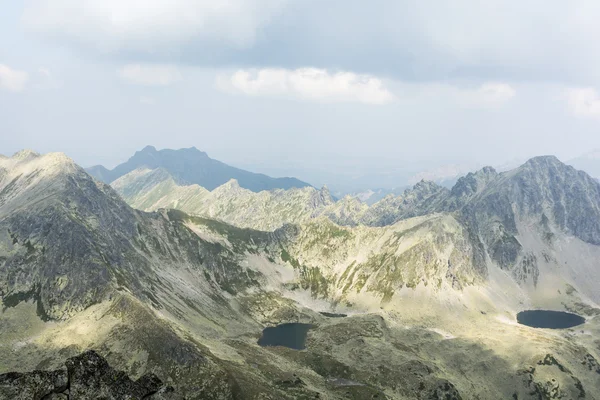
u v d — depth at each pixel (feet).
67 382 114.73
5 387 105.81
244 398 570.46
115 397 118.83
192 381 590.96
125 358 627.46
